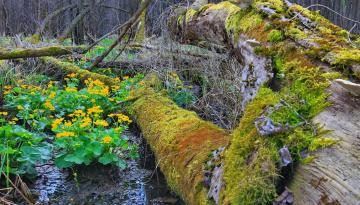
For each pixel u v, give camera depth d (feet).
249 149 6.67
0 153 10.56
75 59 24.86
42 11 45.19
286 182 5.98
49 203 9.98
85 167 12.01
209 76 17.56
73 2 48.85
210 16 14.83
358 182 5.12
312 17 9.09
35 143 11.96
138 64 22.44
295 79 7.21
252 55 9.37
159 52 19.81
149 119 13.55
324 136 5.83
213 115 15.29
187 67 19.56
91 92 16.74
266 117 6.56
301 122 6.26
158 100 14.82
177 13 18.79
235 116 12.39
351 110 5.78
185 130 10.92
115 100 17.58
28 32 42.39
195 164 8.66
